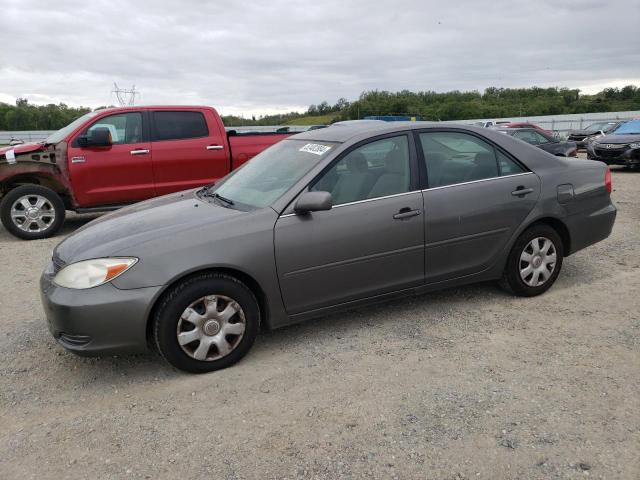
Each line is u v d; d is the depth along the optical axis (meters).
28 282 5.67
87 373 3.60
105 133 7.67
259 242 3.52
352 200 3.84
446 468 2.49
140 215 3.97
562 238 4.77
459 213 4.14
